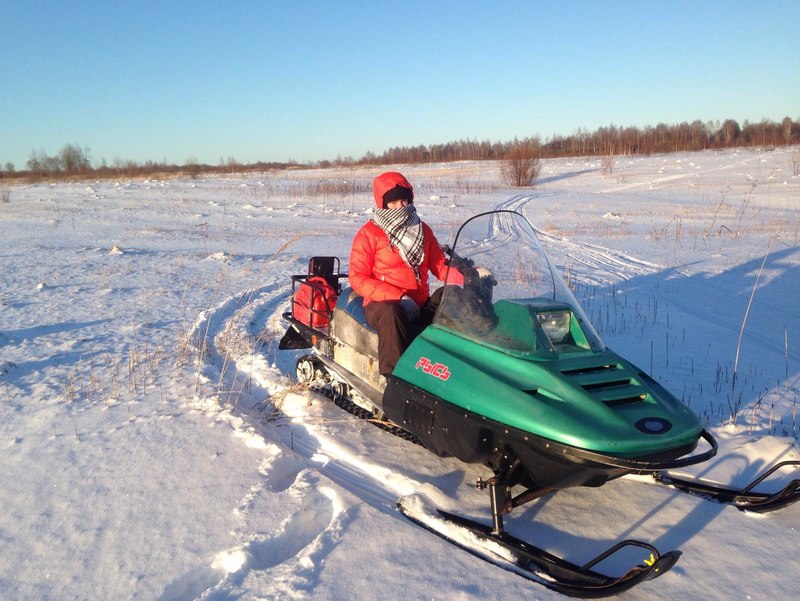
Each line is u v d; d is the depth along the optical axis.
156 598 2.93
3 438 4.66
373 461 4.29
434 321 4.11
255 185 40.94
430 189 35.44
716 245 14.62
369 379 4.79
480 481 3.50
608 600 2.95
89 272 11.53
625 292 10.16
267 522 3.49
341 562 3.15
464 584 3.00
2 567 3.18
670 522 3.60
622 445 3.03
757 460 4.29
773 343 7.32
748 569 3.17
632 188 33.91
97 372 6.11
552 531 3.51
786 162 43.62
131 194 34.53
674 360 6.64
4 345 6.94
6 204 28.36
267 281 10.80
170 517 3.59
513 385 3.43
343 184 37.38
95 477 4.07
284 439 4.78
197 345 7.06
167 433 4.73
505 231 4.56
